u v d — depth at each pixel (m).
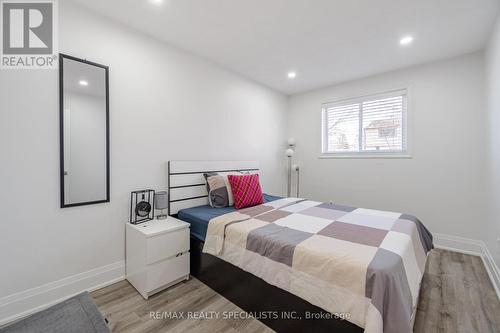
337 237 1.57
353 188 3.54
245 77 3.40
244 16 1.99
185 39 2.37
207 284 2.02
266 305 1.56
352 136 3.59
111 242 2.04
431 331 1.50
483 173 2.58
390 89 3.16
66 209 1.79
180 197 2.53
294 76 3.37
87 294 1.30
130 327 1.52
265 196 3.24
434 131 2.85
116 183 2.07
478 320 1.59
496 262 2.10
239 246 1.73
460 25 2.10
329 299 1.23
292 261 1.41
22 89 1.59
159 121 2.38
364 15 1.96
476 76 2.59
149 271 1.81
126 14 1.96
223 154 3.09
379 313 1.04
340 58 2.79
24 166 1.59
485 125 2.52
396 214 2.18
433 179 2.88
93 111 1.90
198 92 2.75
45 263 1.69
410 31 2.20
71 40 1.79
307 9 1.89
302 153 4.13
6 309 1.54
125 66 2.11
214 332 1.49
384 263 1.18
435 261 2.49
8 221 1.54
